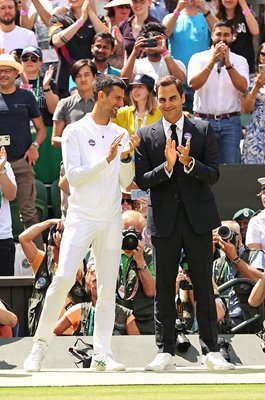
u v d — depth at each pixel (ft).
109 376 51.83
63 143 55.72
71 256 54.49
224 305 64.39
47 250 67.62
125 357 60.44
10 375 52.95
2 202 76.18
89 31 92.43
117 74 89.56
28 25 97.45
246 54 94.53
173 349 55.52
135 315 64.69
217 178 55.88
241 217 76.18
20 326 69.56
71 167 54.95
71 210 55.16
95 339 55.57
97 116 56.24
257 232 72.54
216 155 56.65
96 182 54.80
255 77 86.48
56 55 94.07
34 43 93.97
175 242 55.52
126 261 64.95
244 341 61.62
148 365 54.90
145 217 74.23
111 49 88.79
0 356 60.08
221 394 44.04
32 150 82.33
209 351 55.52
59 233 66.64
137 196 75.66
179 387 46.88
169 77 56.54
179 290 64.08
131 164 54.90
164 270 55.52
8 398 43.29
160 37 87.15
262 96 87.15
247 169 81.66
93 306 63.10
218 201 81.46
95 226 54.80
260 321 64.69
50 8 97.91
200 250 55.57
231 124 86.89
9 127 81.82
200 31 93.56
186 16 93.97
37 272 67.82
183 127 56.70
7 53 92.84
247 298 66.03
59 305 54.75
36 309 67.46
